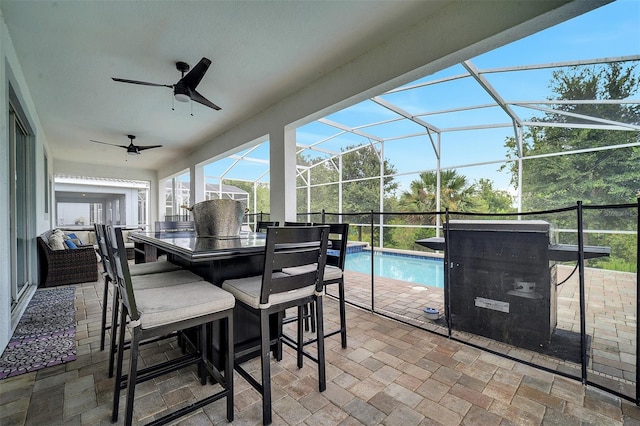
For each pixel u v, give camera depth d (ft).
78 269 13.99
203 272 6.46
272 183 13.64
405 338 7.88
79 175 27.45
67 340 7.72
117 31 8.21
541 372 6.18
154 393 5.41
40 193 15.10
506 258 7.47
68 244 17.06
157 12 7.43
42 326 8.73
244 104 13.64
